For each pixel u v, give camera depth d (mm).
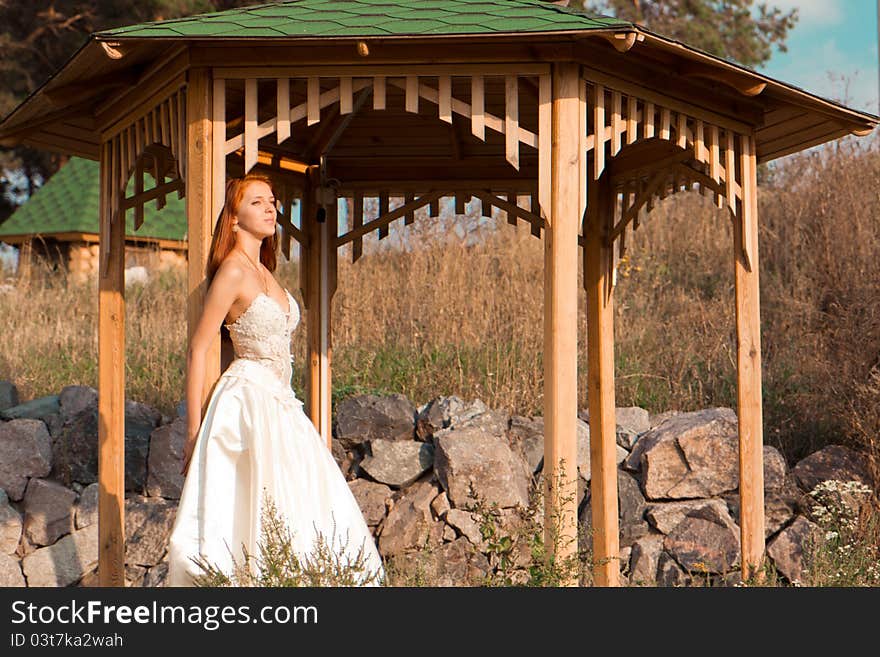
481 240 10211
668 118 4527
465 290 9156
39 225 15758
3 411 6473
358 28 3992
